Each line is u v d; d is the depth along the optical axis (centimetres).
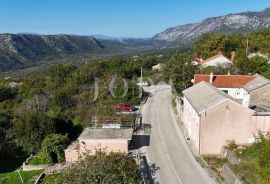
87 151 3191
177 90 6244
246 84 5275
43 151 3769
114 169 2605
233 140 3534
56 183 2602
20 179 3419
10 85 8600
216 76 5550
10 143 4253
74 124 4778
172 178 3172
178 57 8119
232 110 3472
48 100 5794
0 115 5094
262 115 3462
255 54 8075
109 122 4381
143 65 11862
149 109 5784
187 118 4462
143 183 3014
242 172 2867
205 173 3253
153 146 3972
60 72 8681
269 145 2755
